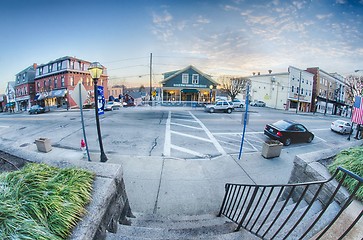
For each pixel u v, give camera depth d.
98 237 2.11
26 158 3.75
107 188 2.49
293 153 8.59
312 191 3.42
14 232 1.46
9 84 44.22
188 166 6.46
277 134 9.99
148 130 11.60
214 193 4.92
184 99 31.19
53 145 8.72
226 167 6.54
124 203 3.27
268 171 6.37
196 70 29.62
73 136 10.21
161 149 8.19
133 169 6.12
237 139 10.31
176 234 2.74
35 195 1.82
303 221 2.68
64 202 1.90
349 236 2.12
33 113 24.30
